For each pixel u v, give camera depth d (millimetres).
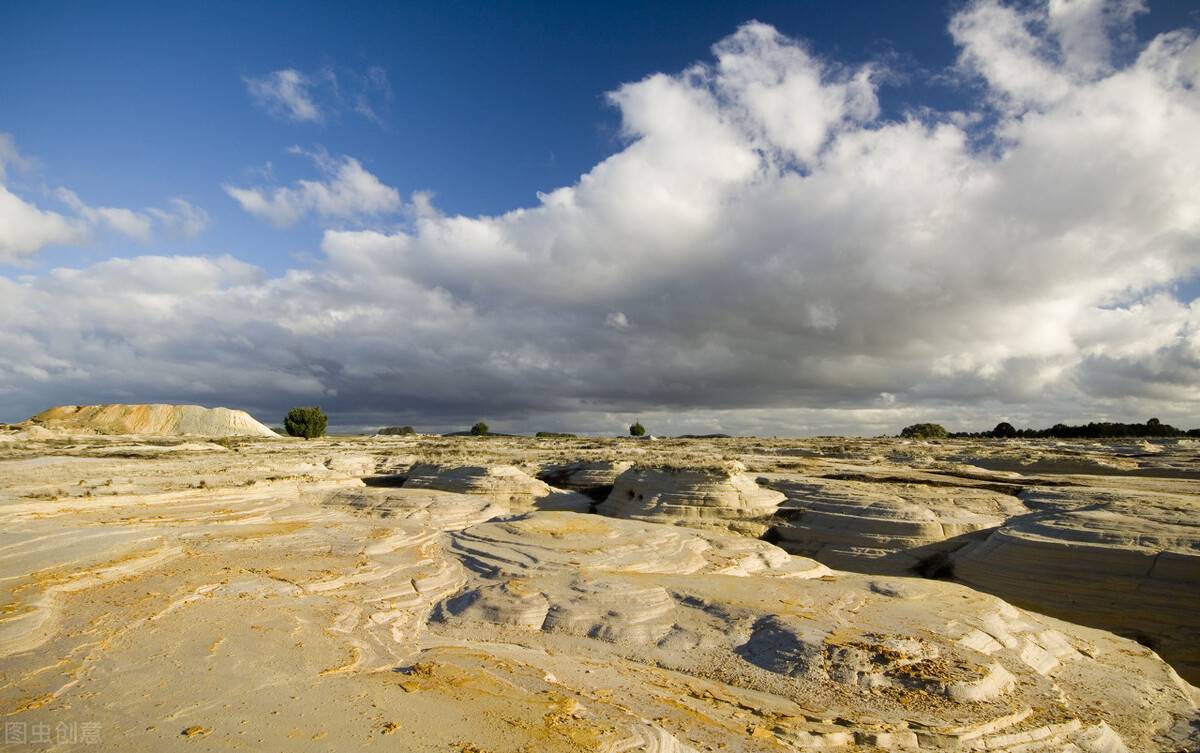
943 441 91000
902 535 28859
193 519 27828
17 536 20312
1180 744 11844
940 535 28703
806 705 12172
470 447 77812
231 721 9219
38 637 12758
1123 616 20875
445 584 19734
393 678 11445
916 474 44094
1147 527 22859
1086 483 37500
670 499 34281
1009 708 12109
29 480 33250
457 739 8922
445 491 39438
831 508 32125
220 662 11727
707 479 34562
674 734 10570
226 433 95188
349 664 12227
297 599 16750
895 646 13820
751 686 13047
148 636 13008
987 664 13406
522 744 8891
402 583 19172
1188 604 20047
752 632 15258
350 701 10094
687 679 13359
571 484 47406
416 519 30906
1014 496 33562
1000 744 11008
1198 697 14227
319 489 40031
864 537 29438
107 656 11812
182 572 18516
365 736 8859
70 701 9789
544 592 17984
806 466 50062
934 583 19641
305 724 9188
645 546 23328
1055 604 22328
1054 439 96375
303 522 27859
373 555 22141
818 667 13289
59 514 27562
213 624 13992
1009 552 24547
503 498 39250
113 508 29500
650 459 51531
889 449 69188
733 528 32281
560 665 13586
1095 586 21875
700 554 23547
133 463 41594
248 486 36344
